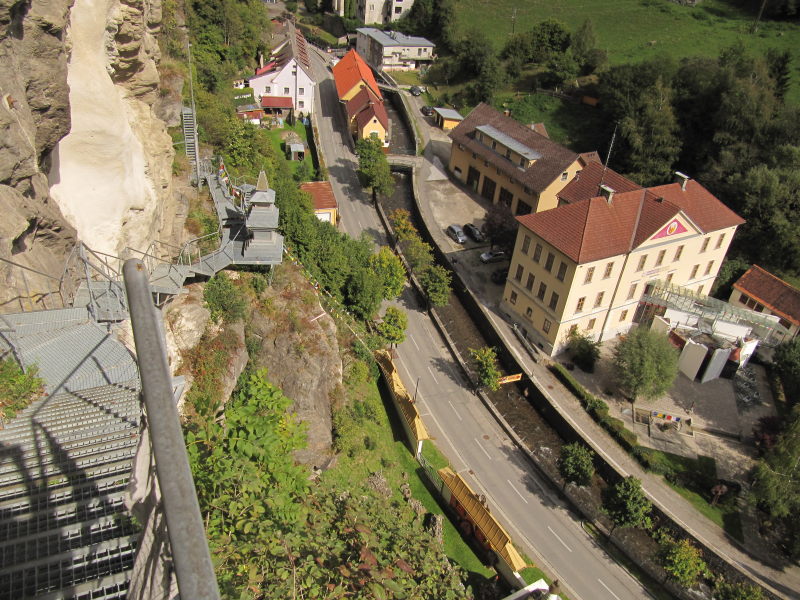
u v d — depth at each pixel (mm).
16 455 11430
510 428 43688
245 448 12414
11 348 15117
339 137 80688
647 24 111625
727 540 37938
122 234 24469
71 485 10570
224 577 9953
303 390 32719
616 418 45344
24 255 17938
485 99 93312
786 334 51719
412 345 50250
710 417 46281
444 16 114188
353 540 13680
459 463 40906
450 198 71312
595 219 47375
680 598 34656
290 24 111938
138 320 4969
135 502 7148
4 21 15898
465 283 56875
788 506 38219
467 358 49594
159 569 5840
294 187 51250
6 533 9469
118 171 23016
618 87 81312
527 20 118875
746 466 42625
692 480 41062
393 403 41656
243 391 15469
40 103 18125
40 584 8477
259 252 33062
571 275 46125
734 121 69188
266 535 11070
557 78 92125
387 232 63406
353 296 44906
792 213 59219
